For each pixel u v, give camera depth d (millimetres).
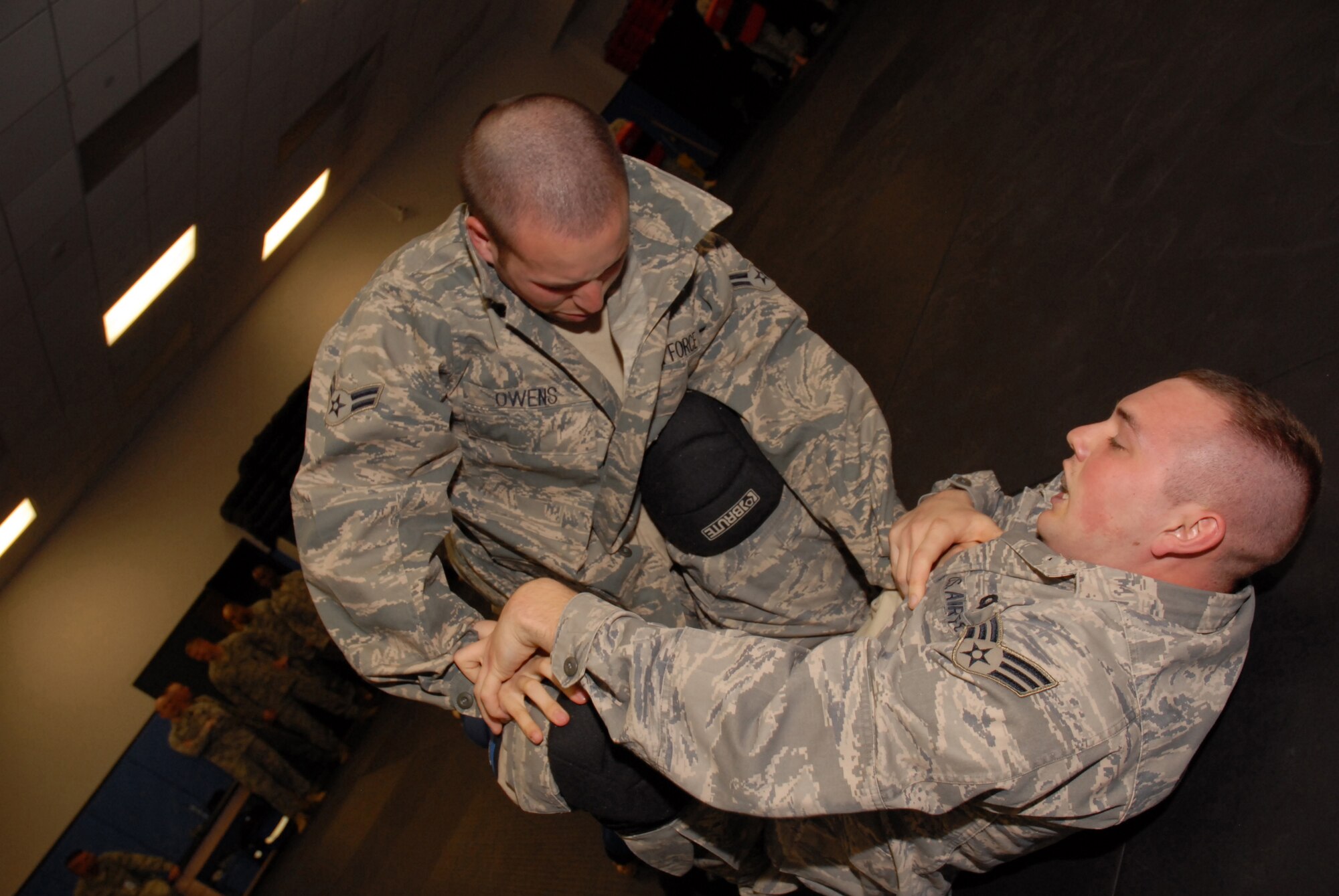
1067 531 1025
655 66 8016
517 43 8672
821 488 1487
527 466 1465
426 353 1289
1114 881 1183
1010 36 3248
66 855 5590
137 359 5484
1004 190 2600
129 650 6105
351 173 7453
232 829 5578
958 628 1052
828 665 959
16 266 3623
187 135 4207
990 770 872
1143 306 1769
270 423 6660
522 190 1032
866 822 1217
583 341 1373
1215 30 2115
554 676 1102
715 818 1364
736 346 1492
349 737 6145
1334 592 1062
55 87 3037
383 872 3322
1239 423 922
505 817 2793
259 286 7113
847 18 6805
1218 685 995
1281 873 965
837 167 4074
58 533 6164
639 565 1637
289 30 4539
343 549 1250
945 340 2377
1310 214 1490
